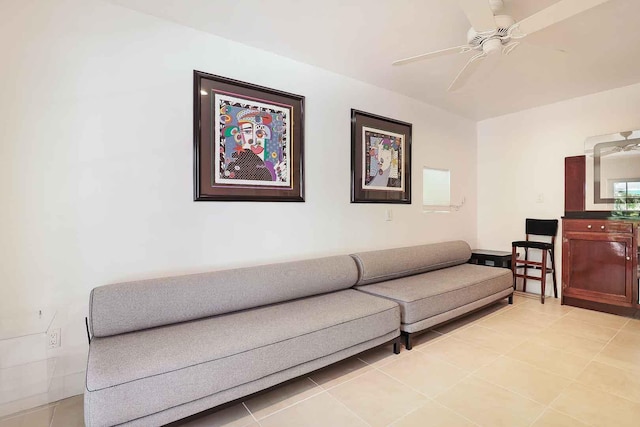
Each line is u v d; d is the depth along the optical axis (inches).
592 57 103.6
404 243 142.9
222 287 78.5
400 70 115.2
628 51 99.4
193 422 64.3
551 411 67.0
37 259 69.5
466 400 71.0
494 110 160.6
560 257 148.3
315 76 112.0
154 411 54.7
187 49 86.6
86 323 72.8
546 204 153.1
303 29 87.8
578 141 142.5
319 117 113.3
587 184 136.6
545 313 127.9
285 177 104.8
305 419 65.3
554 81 123.4
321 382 78.7
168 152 83.9
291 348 70.1
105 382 50.9
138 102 79.8
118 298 67.0
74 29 72.7
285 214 105.4
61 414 67.1
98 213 75.4
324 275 96.5
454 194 165.9
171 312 71.4
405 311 95.0
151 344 62.4
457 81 97.7
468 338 104.2
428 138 152.3
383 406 69.2
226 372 61.5
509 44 79.4
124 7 77.9
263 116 99.7
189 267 87.4
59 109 71.2
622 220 121.4
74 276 73.0
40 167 69.5
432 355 92.5
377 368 85.3
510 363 87.4
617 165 128.8
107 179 76.2
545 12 63.3
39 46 69.4
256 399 72.1
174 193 84.9
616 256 122.8
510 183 165.6
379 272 111.5
